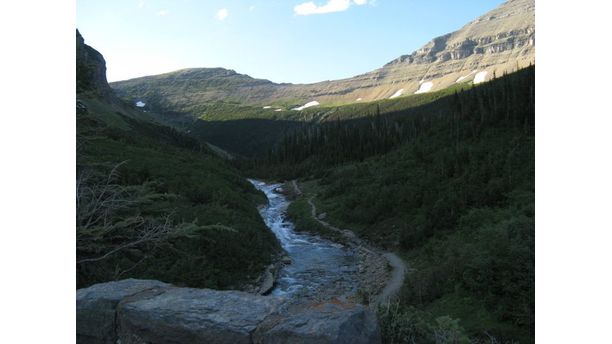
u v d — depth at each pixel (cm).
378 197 3294
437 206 2473
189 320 311
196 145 9450
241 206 2516
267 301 332
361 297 1472
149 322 322
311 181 6059
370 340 285
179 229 915
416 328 368
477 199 2353
